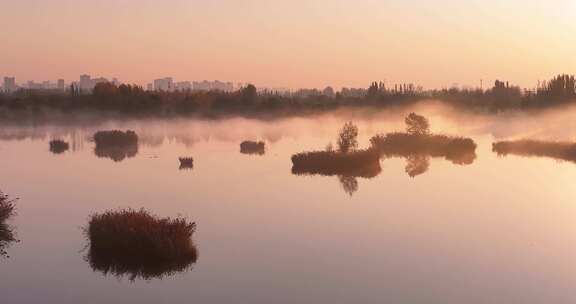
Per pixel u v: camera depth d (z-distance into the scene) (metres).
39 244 17.17
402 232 18.81
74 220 20.47
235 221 20.41
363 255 16.16
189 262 15.48
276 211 22.14
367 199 24.81
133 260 15.62
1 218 20.27
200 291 13.27
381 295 13.01
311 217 21.06
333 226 19.62
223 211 22.17
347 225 19.80
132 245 15.88
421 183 29.47
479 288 13.51
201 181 30.33
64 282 13.88
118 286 13.60
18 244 17.19
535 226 19.73
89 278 14.16
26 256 15.95
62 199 24.86
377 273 14.57
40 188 27.95
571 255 16.20
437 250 16.70
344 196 25.58
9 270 14.75
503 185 28.84
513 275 14.51
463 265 15.29
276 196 25.53
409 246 17.12
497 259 15.84
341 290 13.34
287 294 13.06
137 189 27.67
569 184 29.22
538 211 22.30
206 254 16.22
